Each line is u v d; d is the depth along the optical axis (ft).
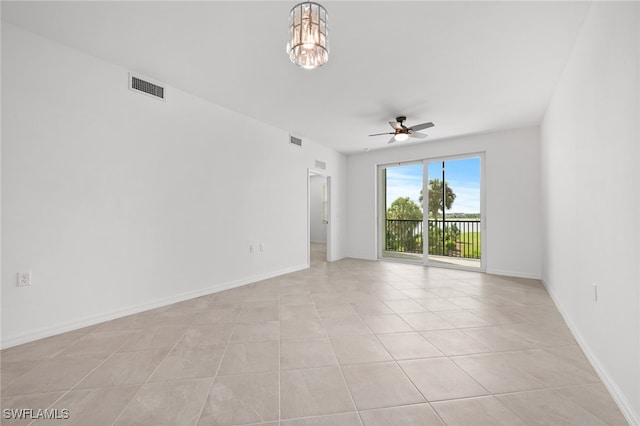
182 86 11.46
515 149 16.38
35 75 8.05
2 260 7.48
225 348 7.48
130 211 10.12
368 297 12.14
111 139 9.63
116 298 9.71
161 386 5.81
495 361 6.81
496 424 4.72
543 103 12.73
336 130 17.10
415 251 20.68
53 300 8.32
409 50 8.78
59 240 8.46
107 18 7.42
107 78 9.55
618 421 4.79
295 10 5.46
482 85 11.09
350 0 6.65
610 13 5.67
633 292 4.75
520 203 16.17
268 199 15.97
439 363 6.72
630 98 4.83
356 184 23.24
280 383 5.92
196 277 12.28
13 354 7.13
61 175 8.51
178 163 11.65
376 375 6.22
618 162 5.34
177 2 6.83
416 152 20.15
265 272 15.69
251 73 10.34
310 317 9.76
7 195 7.57
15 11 7.12
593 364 6.52
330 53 8.96
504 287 13.78
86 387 5.76
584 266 7.46
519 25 7.57
